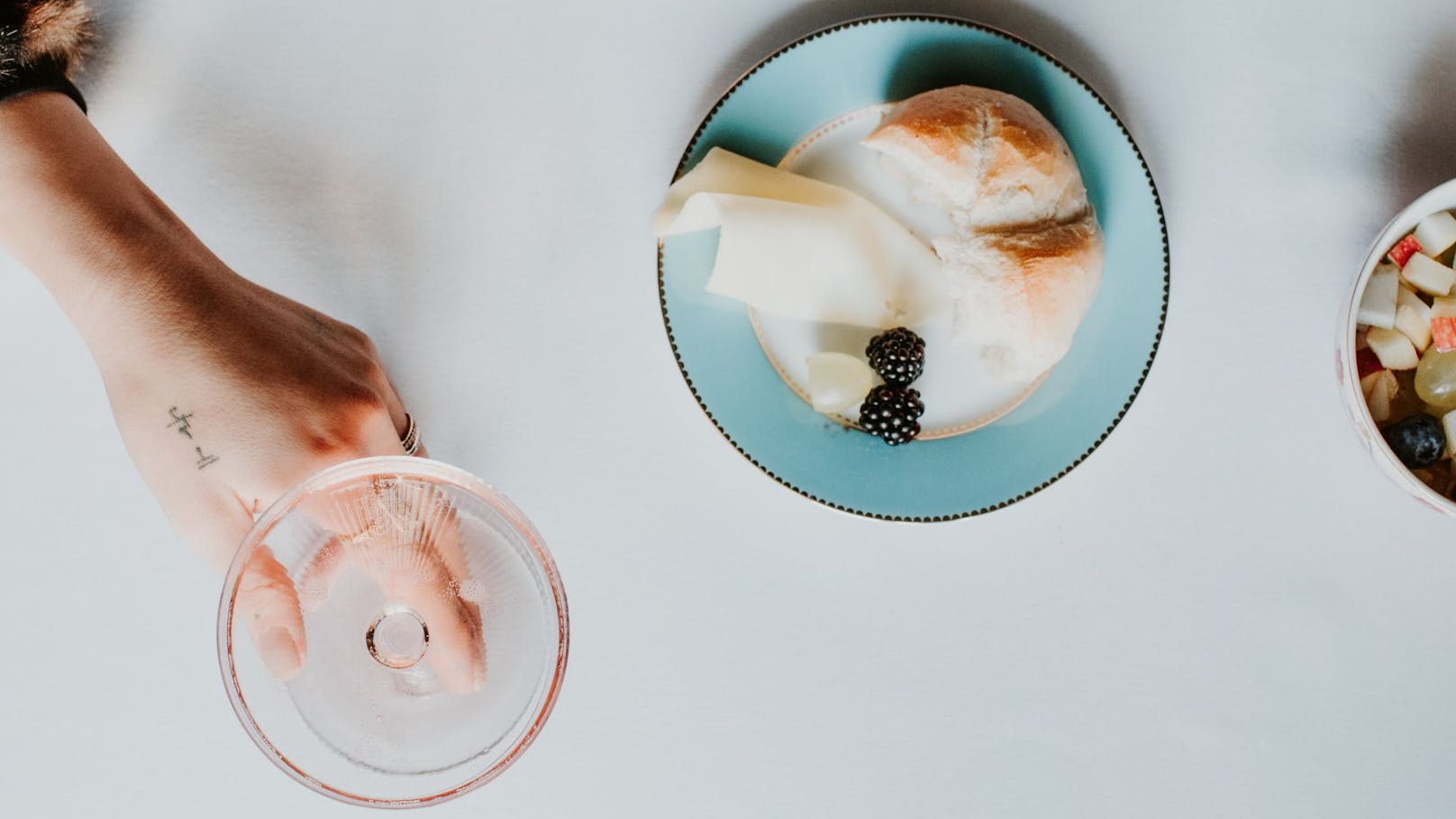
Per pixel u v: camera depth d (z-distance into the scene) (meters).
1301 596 0.81
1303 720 0.81
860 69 0.79
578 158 0.81
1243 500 0.81
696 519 0.81
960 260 0.78
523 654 0.70
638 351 0.81
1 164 0.76
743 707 0.81
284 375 0.77
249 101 0.81
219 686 0.81
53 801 0.81
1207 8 0.81
